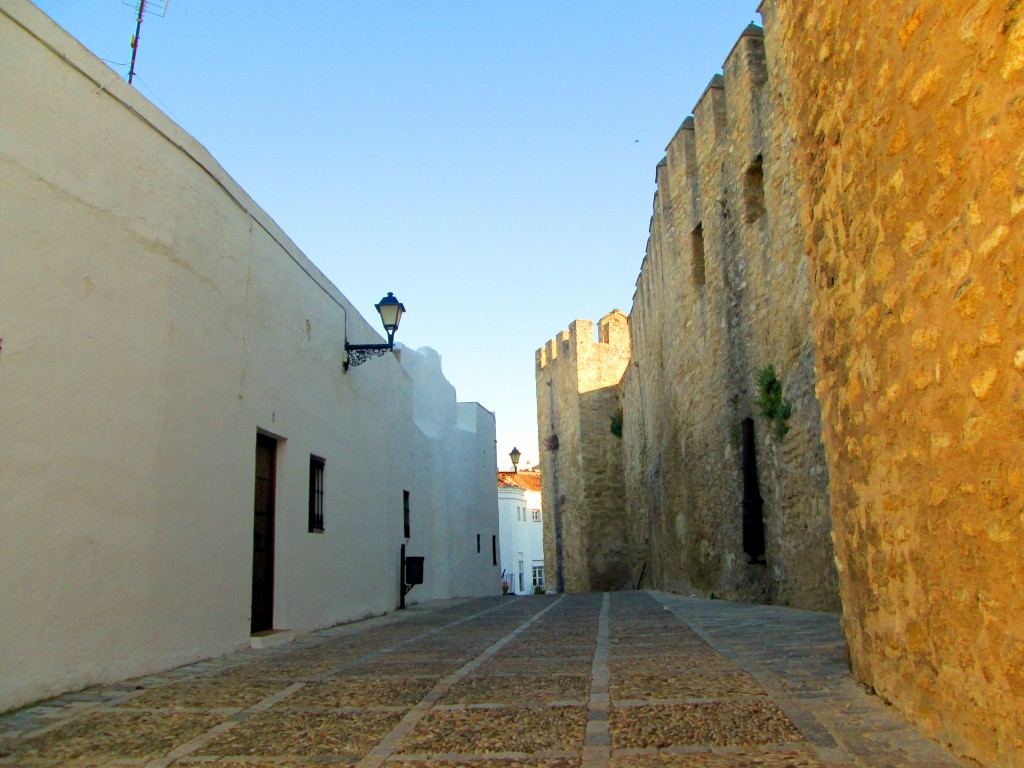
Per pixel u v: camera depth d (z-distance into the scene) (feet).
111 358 17.44
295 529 28.19
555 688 15.14
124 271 18.08
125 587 17.56
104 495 16.97
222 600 22.27
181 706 14.56
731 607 35.27
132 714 13.92
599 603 43.80
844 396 13.91
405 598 46.21
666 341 57.21
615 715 12.62
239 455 23.75
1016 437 8.02
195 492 20.92
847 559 14.34
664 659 18.29
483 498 72.38
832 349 14.47
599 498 88.69
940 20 9.35
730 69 40.24
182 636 19.93
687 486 50.88
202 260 21.79
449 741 11.59
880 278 11.77
